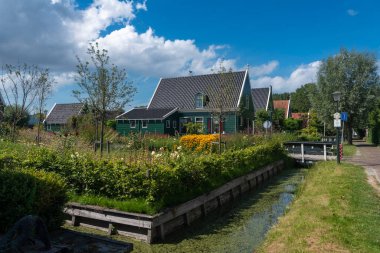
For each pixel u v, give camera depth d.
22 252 4.17
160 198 7.93
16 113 17.73
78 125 23.78
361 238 6.05
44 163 8.91
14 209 5.57
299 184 15.46
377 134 36.12
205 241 7.54
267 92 47.41
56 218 6.16
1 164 8.34
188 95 38.72
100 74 15.16
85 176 8.46
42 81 21.97
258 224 8.93
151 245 7.16
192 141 20.22
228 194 11.71
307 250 5.63
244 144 18.92
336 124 17.39
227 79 18.58
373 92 35.66
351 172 14.09
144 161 8.56
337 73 35.91
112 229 7.60
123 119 38.38
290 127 48.22
